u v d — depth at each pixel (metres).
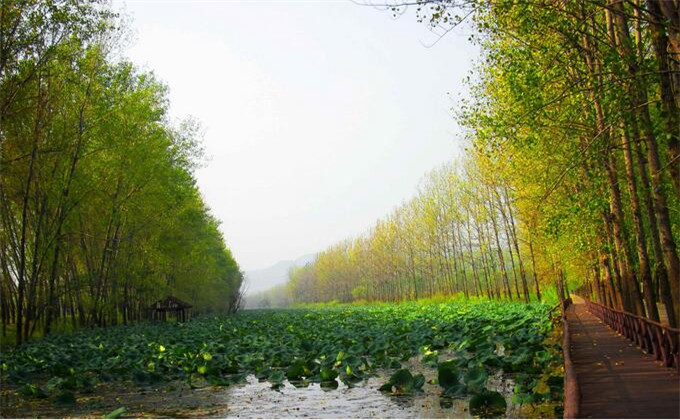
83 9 23.67
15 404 11.62
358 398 10.87
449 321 28.86
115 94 31.64
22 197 29.39
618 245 17.92
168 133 41.31
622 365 12.41
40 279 30.69
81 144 28.89
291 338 23.33
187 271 55.34
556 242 24.83
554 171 18.39
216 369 14.47
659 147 16.03
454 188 59.28
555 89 13.55
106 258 39.72
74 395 12.42
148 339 25.61
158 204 38.66
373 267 100.50
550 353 14.32
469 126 14.64
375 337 21.70
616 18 12.95
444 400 10.12
